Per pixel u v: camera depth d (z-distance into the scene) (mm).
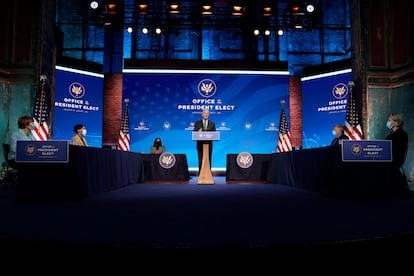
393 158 4395
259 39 12133
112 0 10156
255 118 11078
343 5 12242
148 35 11977
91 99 10758
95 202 3768
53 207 3361
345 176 4082
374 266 2021
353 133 6719
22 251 1944
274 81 11156
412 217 2756
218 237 2043
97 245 1874
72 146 4012
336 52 12305
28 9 7238
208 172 6719
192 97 10977
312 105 11031
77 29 11742
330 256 1923
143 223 2490
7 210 3160
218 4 11836
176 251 1827
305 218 2695
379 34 7145
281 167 6469
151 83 10938
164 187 5867
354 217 2754
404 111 6828
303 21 11773
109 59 11727
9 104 7129
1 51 7105
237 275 1825
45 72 7410
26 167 3938
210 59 12031
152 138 10852
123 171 6020
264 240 1968
